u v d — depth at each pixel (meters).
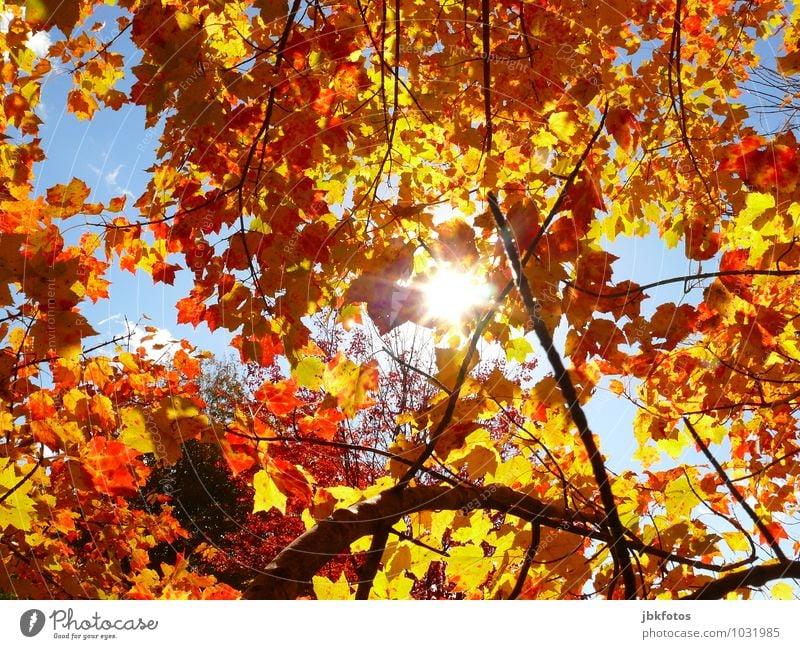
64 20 1.92
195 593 2.50
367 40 2.92
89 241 2.70
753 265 2.96
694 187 3.74
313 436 2.73
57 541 3.96
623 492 3.34
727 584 3.00
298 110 2.45
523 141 2.98
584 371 2.47
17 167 2.85
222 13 2.49
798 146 2.48
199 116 2.24
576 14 2.82
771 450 3.80
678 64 2.64
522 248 2.27
